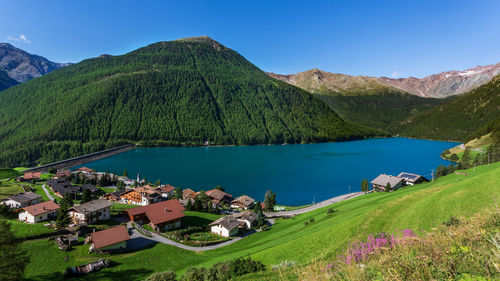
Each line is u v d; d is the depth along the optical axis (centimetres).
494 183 3412
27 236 5781
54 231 6150
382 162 19438
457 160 18138
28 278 4219
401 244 959
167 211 7338
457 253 762
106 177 14062
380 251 1077
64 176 14462
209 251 5666
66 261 4878
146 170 18650
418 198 4231
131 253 5403
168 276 3158
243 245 5900
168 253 5456
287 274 1711
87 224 7106
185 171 18000
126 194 10488
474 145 19012
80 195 11206
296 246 3681
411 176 12106
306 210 9512
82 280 4222
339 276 979
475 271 664
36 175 13900
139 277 4362
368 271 880
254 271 2333
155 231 6788
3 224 2414
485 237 762
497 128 19375
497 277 619
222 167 19288
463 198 3309
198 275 2764
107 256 5172
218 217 8588
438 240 891
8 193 10794
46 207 7531
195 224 7694
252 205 10662
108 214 7731
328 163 19762
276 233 6303
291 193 12256
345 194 11788
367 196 8456
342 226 3853
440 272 709
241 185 13925
